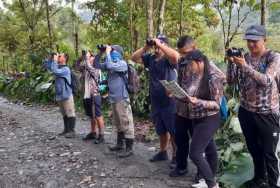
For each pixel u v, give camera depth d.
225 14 13.09
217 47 20.39
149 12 11.48
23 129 9.21
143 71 9.70
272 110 4.56
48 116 10.79
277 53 4.43
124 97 6.35
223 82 4.78
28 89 14.66
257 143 4.85
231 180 5.08
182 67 4.92
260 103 4.55
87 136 7.65
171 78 5.67
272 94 4.52
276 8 11.05
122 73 6.31
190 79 4.87
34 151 7.27
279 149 4.69
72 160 6.59
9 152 7.35
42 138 8.17
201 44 19.58
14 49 27.39
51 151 7.17
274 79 4.38
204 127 4.82
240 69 4.44
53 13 20.78
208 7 16.09
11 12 25.73
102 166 6.20
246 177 5.04
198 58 4.79
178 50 4.94
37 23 21.45
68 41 24.45
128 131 6.47
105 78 7.17
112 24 18.83
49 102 13.27
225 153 5.61
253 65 4.51
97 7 18.64
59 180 5.85
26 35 24.55
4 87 16.84
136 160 6.37
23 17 21.86
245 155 5.27
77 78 7.88
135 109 9.89
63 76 7.73
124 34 18.66
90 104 7.30
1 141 8.22
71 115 7.92
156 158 6.25
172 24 18.88
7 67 26.20
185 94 4.72
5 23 26.69
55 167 6.36
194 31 19.42
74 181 5.78
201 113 4.81
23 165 6.57
